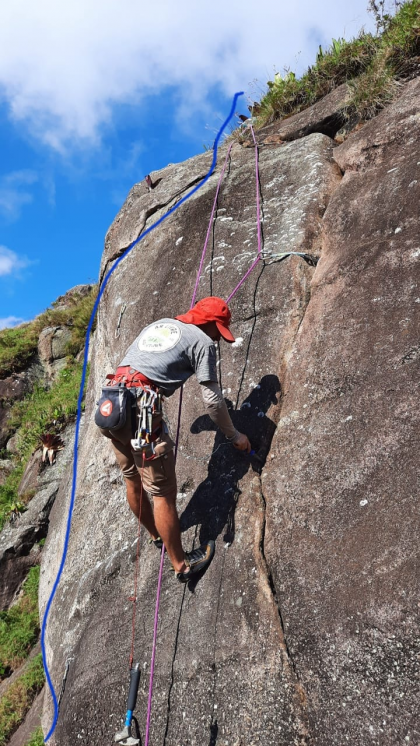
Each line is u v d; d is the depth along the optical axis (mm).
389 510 2689
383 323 3320
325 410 3270
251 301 4086
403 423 2891
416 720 2205
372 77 4977
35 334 14383
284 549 2973
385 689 2330
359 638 2479
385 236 3715
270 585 2910
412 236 3541
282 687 2607
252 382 3740
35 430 11539
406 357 3086
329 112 5199
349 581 2635
